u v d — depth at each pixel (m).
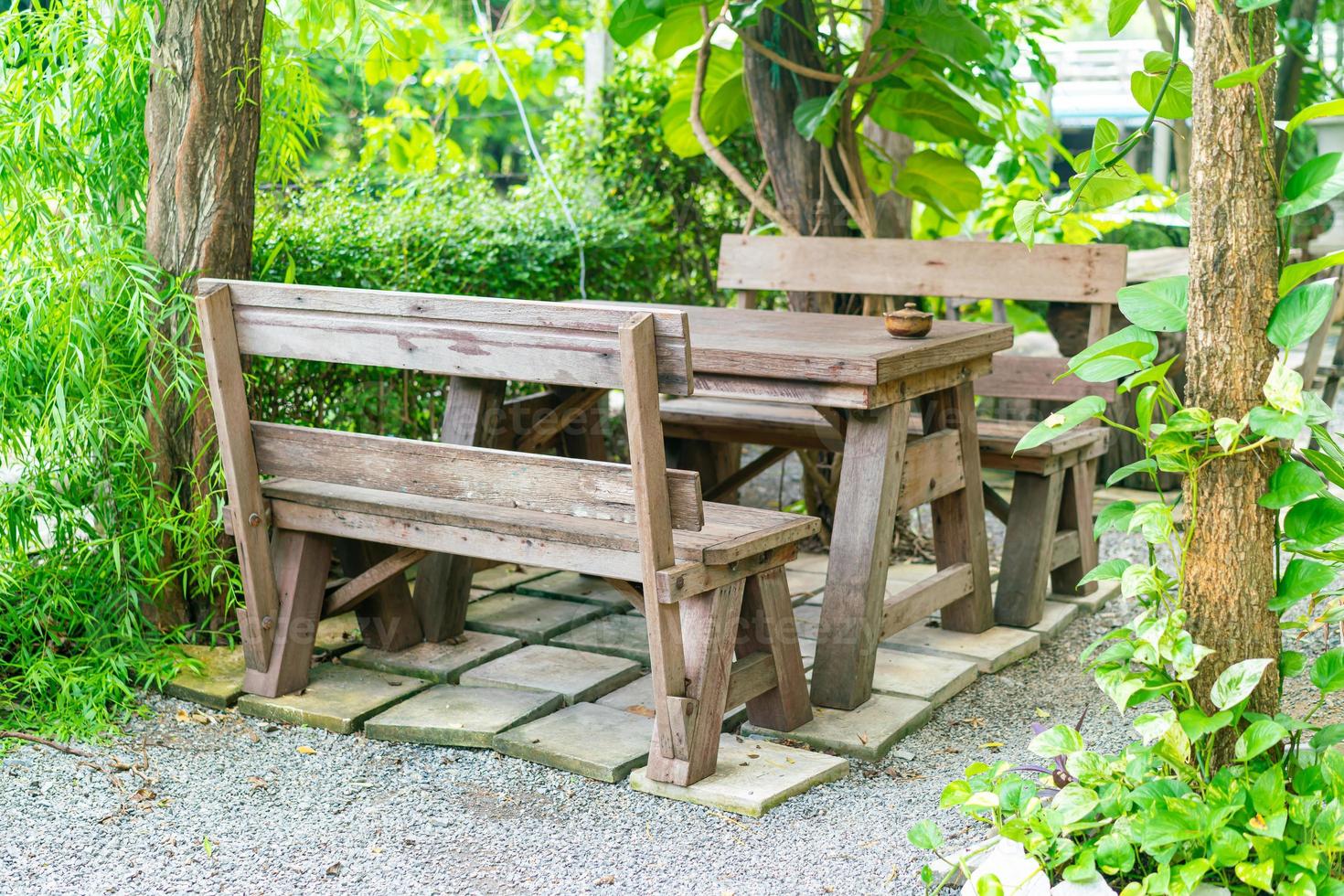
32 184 3.33
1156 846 2.00
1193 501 2.20
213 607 3.52
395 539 2.95
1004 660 3.46
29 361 3.29
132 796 2.68
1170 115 2.67
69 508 3.26
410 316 2.72
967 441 3.47
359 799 2.68
